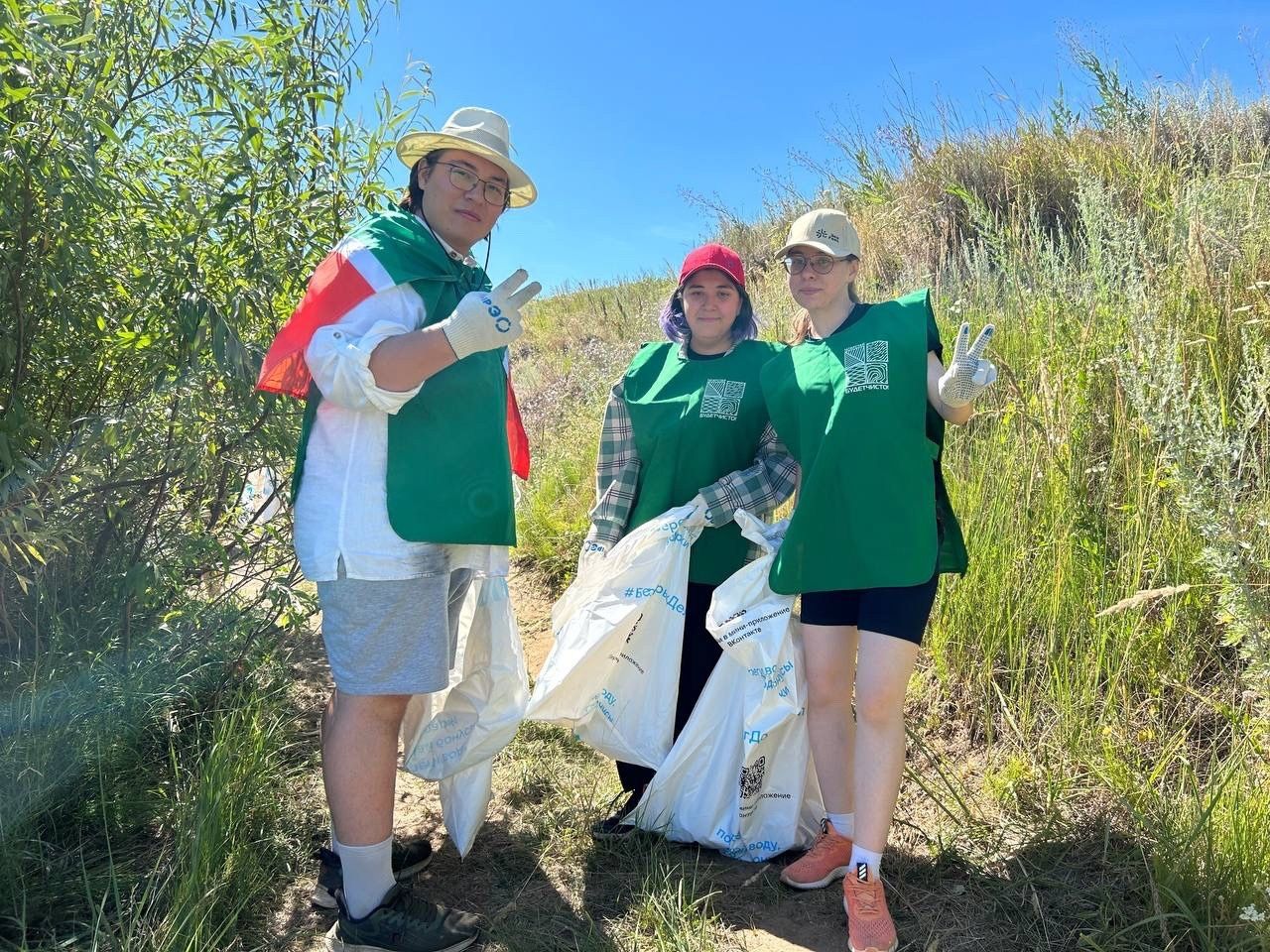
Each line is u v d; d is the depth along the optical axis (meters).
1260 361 2.95
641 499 3.16
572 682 2.90
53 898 2.35
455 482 2.35
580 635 2.92
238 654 3.53
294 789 3.09
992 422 4.16
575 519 5.96
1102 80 6.43
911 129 7.91
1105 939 2.26
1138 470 3.21
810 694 2.69
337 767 2.33
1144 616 3.05
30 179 2.41
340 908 2.39
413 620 2.33
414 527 2.29
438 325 2.10
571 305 13.30
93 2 2.52
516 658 2.77
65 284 2.61
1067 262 4.41
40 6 2.43
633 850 2.87
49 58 2.30
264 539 3.53
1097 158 6.46
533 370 10.66
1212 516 2.30
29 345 2.67
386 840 2.40
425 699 2.92
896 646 2.43
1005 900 2.48
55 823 2.67
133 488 3.10
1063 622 3.21
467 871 2.80
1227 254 3.94
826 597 2.64
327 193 3.15
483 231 2.56
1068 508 3.36
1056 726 2.97
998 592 3.40
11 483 2.49
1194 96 6.43
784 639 2.72
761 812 2.80
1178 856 2.28
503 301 2.11
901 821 2.90
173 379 2.88
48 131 2.45
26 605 2.98
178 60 2.79
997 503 3.65
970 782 3.04
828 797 2.69
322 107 3.13
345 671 2.31
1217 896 2.19
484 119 2.47
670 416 3.10
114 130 2.64
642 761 2.97
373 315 2.23
